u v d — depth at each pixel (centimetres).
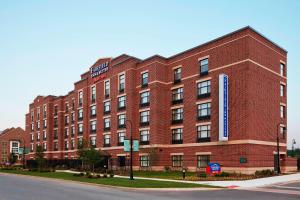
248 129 3766
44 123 8594
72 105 7525
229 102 4031
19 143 11019
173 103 4894
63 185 2969
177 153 4697
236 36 4047
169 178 3406
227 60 4125
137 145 3688
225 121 3956
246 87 3841
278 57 4478
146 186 2600
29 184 3075
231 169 3881
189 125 4569
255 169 3781
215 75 4262
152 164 4788
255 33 4031
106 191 2398
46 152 8288
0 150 10606
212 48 4362
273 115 4241
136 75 5362
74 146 7019
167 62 5091
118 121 5581
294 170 4569
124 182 2938
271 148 4128
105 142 5903
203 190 2433
